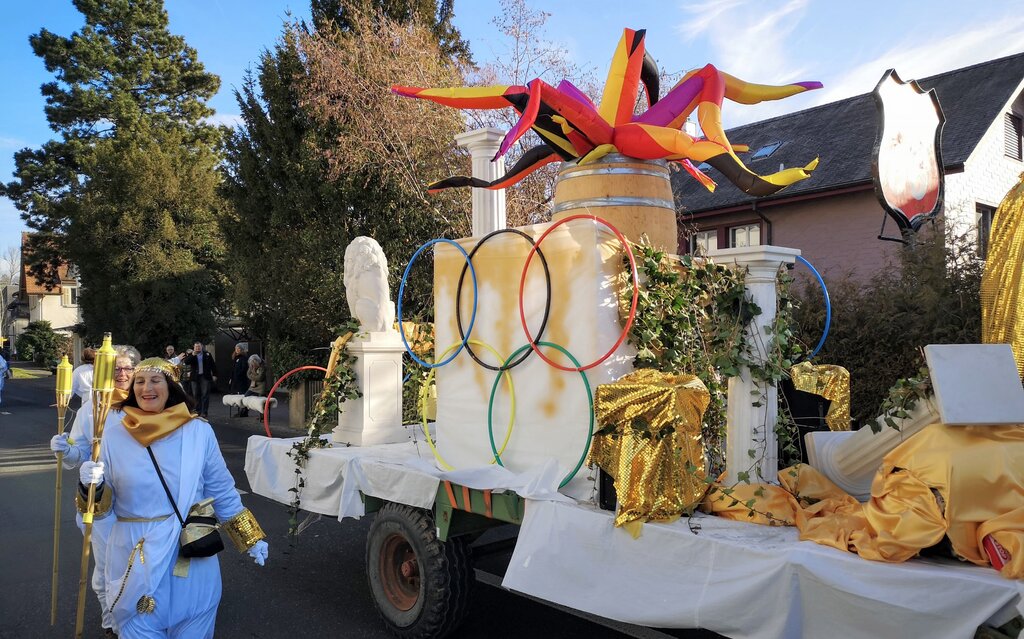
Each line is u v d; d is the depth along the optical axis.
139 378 3.35
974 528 2.39
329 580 5.48
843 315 7.46
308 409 14.76
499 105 4.14
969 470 2.43
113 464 3.24
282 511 7.61
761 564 2.55
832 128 16.55
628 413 3.02
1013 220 3.33
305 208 14.80
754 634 2.55
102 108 34.12
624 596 2.93
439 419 4.41
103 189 25.77
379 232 14.02
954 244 7.44
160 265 24.33
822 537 2.62
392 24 15.01
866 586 2.35
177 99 36.53
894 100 7.43
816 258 14.77
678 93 4.20
